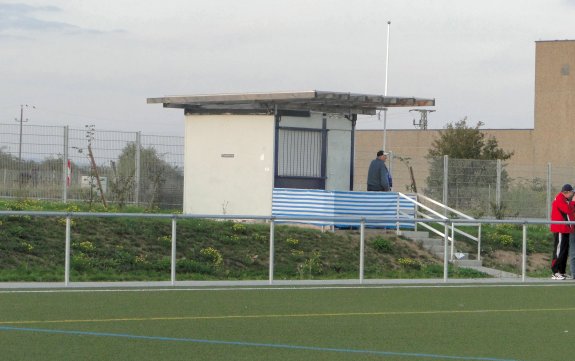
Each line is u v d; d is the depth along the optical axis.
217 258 26.33
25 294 17.92
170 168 34.34
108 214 19.69
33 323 14.16
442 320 15.78
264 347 12.61
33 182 32.91
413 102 32.97
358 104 32.88
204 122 33.38
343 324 14.99
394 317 16.02
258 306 17.02
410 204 32.28
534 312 17.17
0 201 31.02
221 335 13.52
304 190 31.34
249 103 32.34
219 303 17.27
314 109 33.06
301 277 25.12
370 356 12.14
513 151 71.12
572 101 75.94
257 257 27.23
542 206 41.94
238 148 32.72
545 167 42.31
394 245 30.12
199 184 33.38
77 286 19.62
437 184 40.09
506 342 13.57
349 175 33.97
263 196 32.25
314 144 33.19
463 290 20.97
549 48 77.12
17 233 25.16
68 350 11.95
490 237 34.50
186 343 12.73
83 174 33.31
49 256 24.44
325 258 27.89
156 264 25.12
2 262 23.42
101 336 13.09
